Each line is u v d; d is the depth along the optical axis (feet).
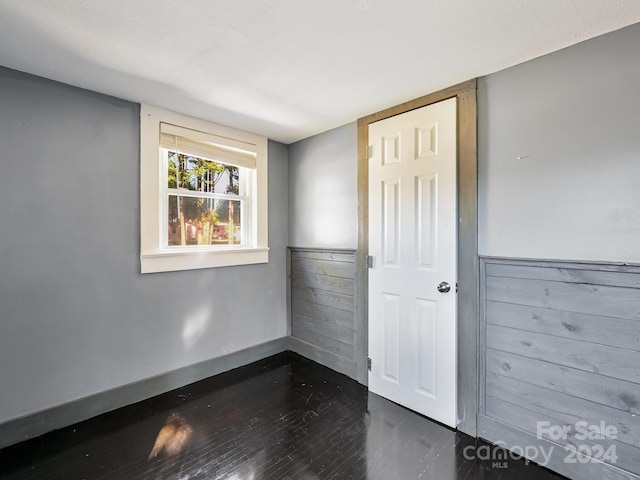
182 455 5.76
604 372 4.94
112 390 7.23
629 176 4.73
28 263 6.24
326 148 9.48
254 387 8.34
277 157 10.59
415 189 7.20
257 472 5.36
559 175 5.34
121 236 7.36
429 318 6.96
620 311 4.80
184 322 8.45
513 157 5.84
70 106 6.66
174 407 7.35
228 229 9.62
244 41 5.11
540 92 5.53
